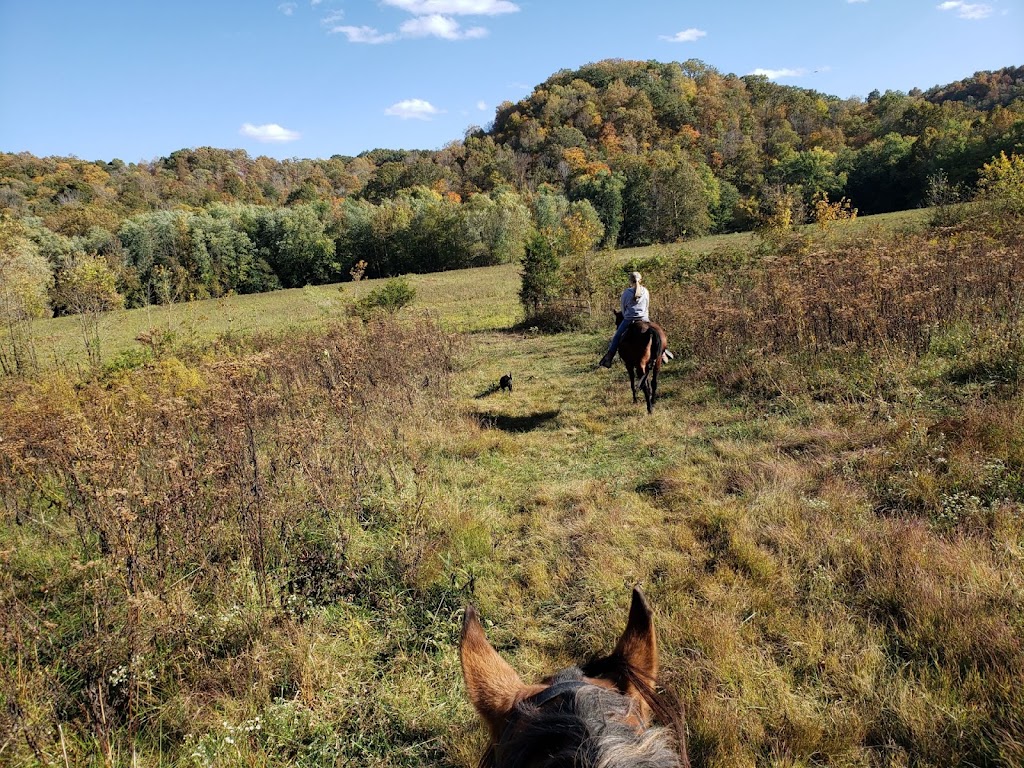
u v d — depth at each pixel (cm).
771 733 308
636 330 912
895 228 2422
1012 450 543
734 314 1105
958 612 360
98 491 431
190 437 613
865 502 527
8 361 1393
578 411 964
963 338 865
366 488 624
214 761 306
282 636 403
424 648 405
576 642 400
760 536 495
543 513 604
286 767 311
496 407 1025
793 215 2502
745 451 684
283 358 1116
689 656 363
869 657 344
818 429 710
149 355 1249
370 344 1176
